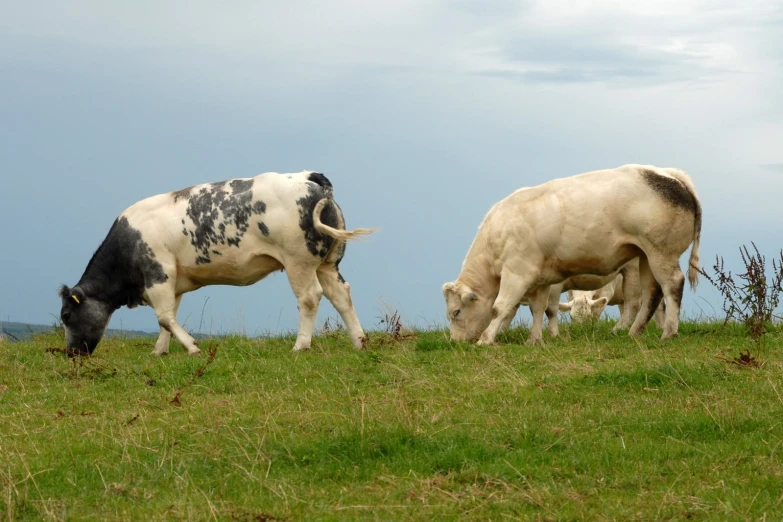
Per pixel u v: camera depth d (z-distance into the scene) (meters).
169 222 14.01
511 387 10.34
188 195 14.08
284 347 14.12
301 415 9.40
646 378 10.15
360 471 7.86
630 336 13.48
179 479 7.68
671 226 12.83
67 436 9.14
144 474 7.92
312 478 7.75
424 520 6.79
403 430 8.42
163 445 8.62
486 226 14.27
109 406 10.43
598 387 10.13
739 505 6.79
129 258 14.32
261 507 7.11
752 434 8.38
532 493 7.14
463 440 8.38
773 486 7.15
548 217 13.41
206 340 15.83
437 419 9.01
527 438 8.41
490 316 14.65
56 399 10.86
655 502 6.93
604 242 13.20
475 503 7.05
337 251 13.82
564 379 10.50
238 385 11.08
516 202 13.88
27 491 7.45
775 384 9.84
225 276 14.12
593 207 13.15
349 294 14.02
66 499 7.39
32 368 12.99
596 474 7.61
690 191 12.99
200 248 13.89
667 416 8.95
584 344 13.10
